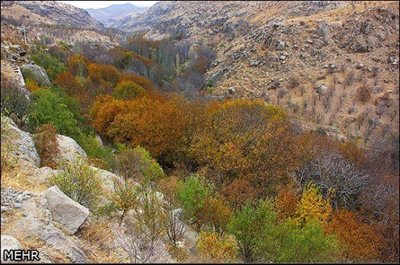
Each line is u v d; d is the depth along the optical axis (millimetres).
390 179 38406
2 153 13461
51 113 24469
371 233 21922
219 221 14906
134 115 35406
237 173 27312
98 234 11000
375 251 19469
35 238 9141
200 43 167875
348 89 88312
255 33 122438
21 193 10812
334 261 11016
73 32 164500
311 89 89812
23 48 53594
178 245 12578
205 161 29609
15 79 33125
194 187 15945
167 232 12820
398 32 104938
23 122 22672
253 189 24250
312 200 21141
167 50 135250
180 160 32812
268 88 92812
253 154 28172
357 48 101562
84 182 13156
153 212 12195
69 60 67750
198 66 119000
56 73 51000
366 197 28234
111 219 12305
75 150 21000
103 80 60594
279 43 106125
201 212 15180
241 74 101875
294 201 21656
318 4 140625
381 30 104562
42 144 17500
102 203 13586
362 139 70250
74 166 13734
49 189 11203
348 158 37875
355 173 30141
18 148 15062
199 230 14828
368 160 44781
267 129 31375
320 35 107125
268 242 11133
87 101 43438
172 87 89188
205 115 36031
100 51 107000
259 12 168125
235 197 21047
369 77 92125
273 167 27609
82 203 12859
